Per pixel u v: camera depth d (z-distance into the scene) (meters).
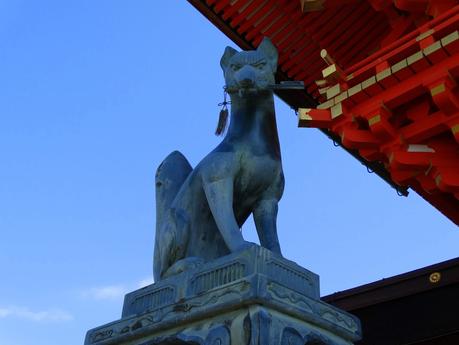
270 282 2.82
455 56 4.98
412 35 5.41
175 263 3.48
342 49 7.84
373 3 6.93
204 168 3.66
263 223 3.75
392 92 5.36
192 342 2.92
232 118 3.94
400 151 5.53
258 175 3.71
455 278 6.47
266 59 4.02
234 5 7.18
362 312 7.11
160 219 4.02
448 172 5.33
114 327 3.38
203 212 3.72
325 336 3.02
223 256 3.43
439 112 5.32
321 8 6.96
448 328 6.45
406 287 6.80
